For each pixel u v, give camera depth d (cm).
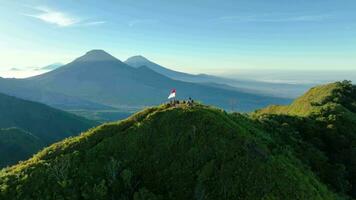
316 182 5506
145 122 5966
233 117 6588
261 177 4769
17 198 4947
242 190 4672
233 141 5269
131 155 5500
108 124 6391
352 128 8475
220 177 4844
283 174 4866
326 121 8562
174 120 5816
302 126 8181
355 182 6912
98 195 4875
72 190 4969
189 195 4822
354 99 12288
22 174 5369
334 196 5659
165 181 5078
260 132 6569
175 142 5491
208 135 5416
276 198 4569
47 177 5200
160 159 5350
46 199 4872
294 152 6531
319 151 7119
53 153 5919
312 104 11238
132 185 5109
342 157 7419
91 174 5209
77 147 5916
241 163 4944
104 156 5519
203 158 5169
